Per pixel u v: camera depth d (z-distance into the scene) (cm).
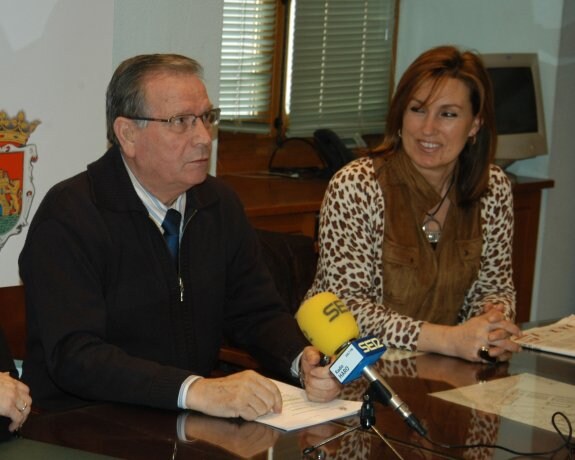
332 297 169
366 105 449
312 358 175
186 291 198
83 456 139
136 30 258
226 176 389
